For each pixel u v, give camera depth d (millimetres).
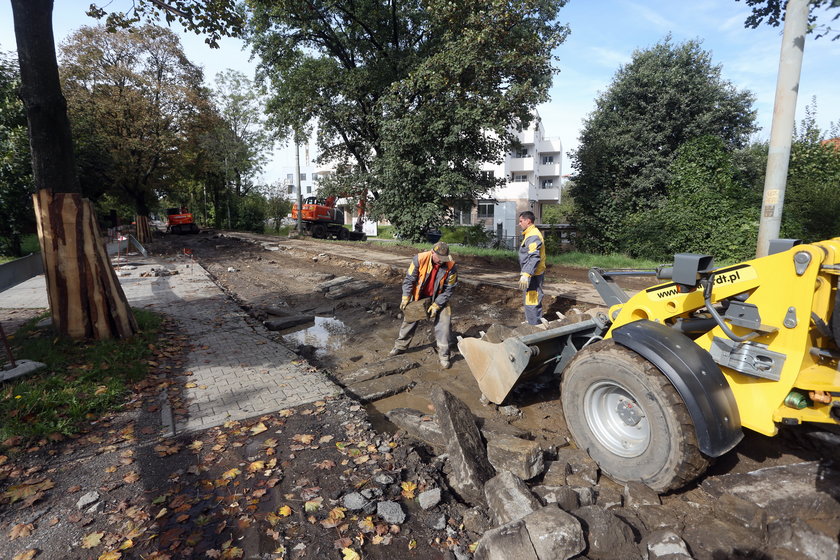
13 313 7465
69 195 5305
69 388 4211
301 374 4867
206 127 32344
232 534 2504
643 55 19141
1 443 3352
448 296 5438
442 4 14938
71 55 26328
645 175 18500
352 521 2613
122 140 27906
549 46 15570
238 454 3312
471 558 2367
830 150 14586
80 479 3010
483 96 15719
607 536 2342
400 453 3375
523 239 5727
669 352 2754
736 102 18156
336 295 9891
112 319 5715
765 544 2293
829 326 2602
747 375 2805
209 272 13477
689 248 15445
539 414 4234
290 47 20953
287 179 69188
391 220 19672
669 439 2689
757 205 14930
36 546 2408
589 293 8602
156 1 6500
